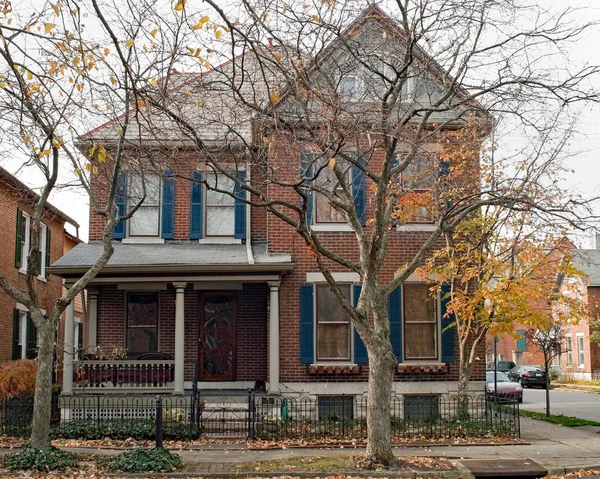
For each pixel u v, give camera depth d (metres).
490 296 16.28
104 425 16.16
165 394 17.86
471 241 17.38
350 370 18.58
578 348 49.47
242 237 19.72
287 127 14.95
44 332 12.51
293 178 17.70
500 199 12.98
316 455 13.51
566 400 32.38
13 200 22.33
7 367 18.25
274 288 18.25
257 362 20.00
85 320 19.34
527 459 13.37
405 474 11.76
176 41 14.88
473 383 18.81
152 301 20.27
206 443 15.34
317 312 18.97
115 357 19.38
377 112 12.92
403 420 17.20
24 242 24.11
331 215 19.06
